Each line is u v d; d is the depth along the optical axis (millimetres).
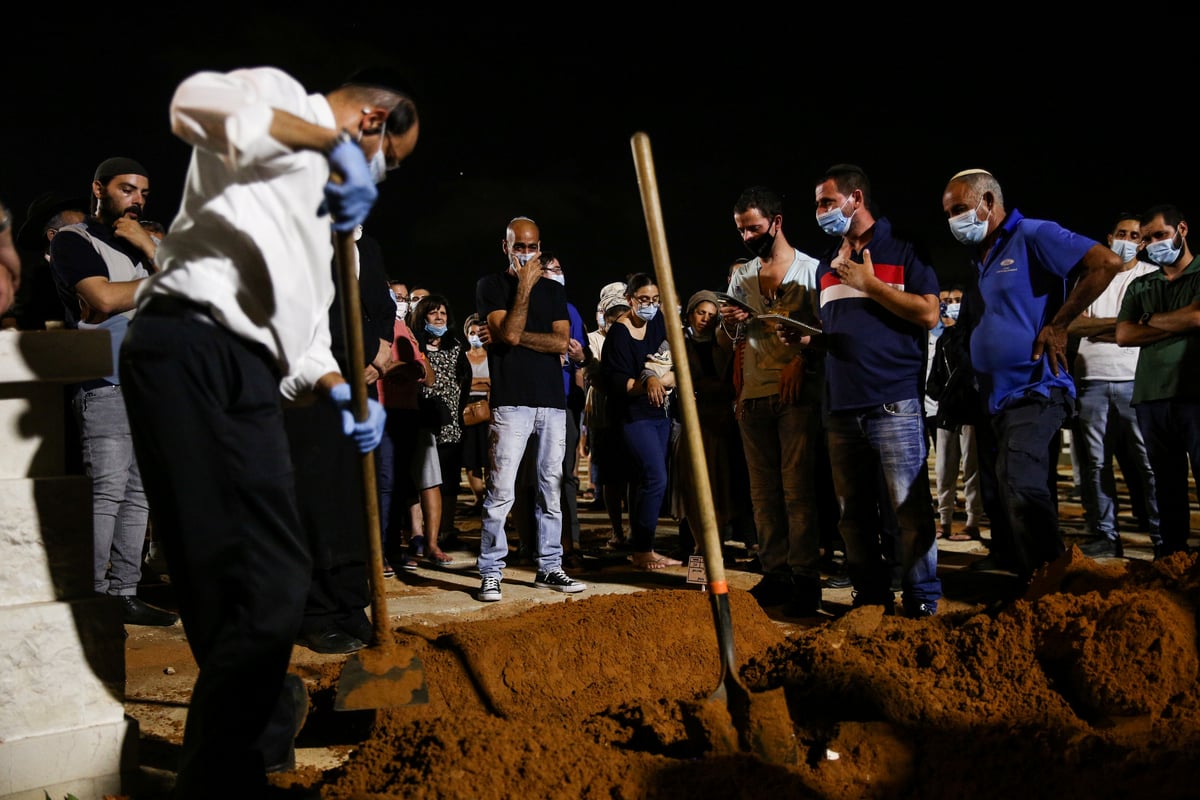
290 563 2475
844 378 4711
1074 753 2713
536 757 2652
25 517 2781
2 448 2816
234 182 2355
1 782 2652
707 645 3850
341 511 4309
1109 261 4254
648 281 6512
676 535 8656
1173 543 5703
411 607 5488
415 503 7352
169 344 2336
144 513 5113
